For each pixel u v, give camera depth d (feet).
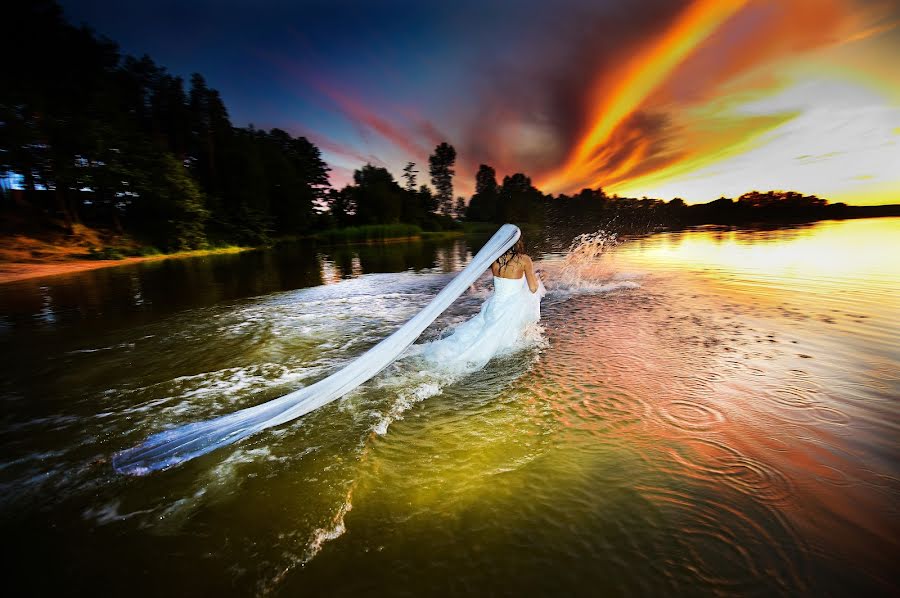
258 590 4.90
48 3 68.44
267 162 137.80
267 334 16.44
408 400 10.11
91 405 10.15
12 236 62.49
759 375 10.78
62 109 67.82
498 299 13.69
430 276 35.29
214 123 119.44
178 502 6.51
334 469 7.30
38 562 5.36
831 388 9.88
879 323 14.97
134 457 7.79
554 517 6.09
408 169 220.02
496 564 5.28
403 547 5.57
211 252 86.69
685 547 5.45
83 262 58.23
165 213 82.12
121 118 76.69
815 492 6.36
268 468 7.37
